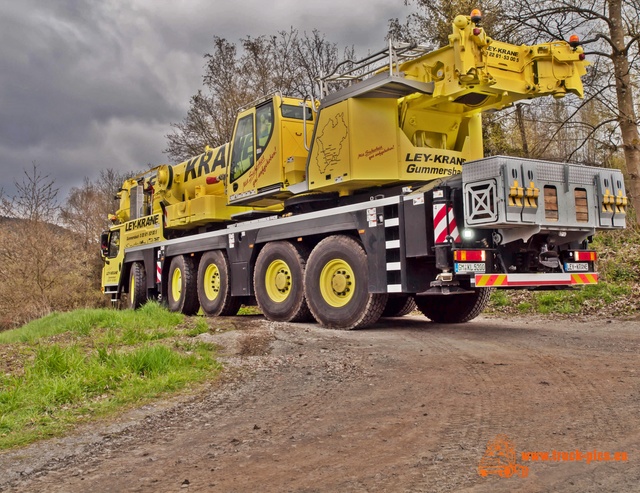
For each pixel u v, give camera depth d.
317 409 5.12
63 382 6.03
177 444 4.47
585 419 4.41
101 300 24.59
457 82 8.70
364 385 5.82
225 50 26.41
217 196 13.91
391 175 9.26
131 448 4.46
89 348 8.11
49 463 4.23
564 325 9.91
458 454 3.83
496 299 13.07
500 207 7.55
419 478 3.49
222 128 26.23
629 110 13.73
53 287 23.78
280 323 10.34
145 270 16.52
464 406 4.90
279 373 6.55
